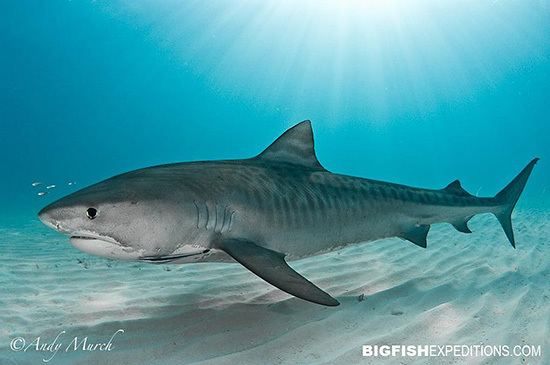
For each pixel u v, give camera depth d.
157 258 3.64
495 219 11.83
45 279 5.63
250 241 4.04
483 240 8.44
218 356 3.39
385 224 5.26
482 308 4.31
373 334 3.81
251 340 3.69
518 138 93.69
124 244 3.40
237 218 3.98
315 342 3.66
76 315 4.27
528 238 8.52
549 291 4.77
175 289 5.13
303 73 86.44
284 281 3.31
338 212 4.77
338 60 79.94
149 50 70.44
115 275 5.84
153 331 3.87
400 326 3.95
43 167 93.81
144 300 4.71
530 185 34.56
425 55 69.44
